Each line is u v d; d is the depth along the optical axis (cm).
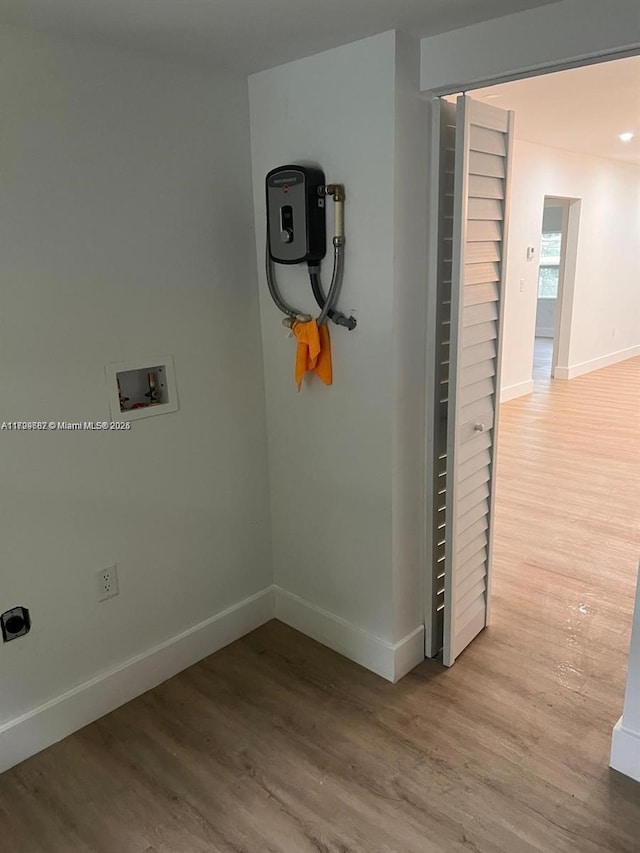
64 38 177
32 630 199
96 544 211
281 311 234
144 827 177
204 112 213
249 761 198
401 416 212
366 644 240
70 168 184
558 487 412
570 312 709
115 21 166
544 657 245
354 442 223
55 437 194
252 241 237
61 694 210
